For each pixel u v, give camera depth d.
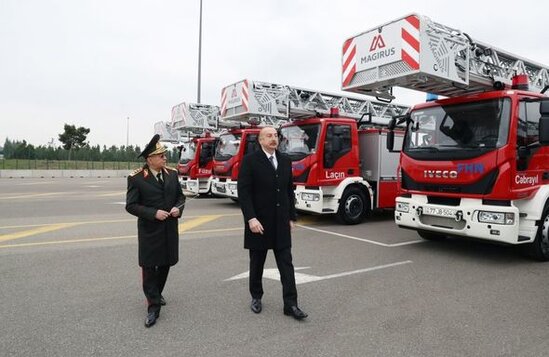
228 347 3.44
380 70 6.84
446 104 6.69
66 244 7.38
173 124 19.12
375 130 10.17
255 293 4.29
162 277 4.20
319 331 3.76
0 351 3.35
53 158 51.25
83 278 5.33
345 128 9.65
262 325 3.90
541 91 7.61
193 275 5.51
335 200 9.44
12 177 35.31
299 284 5.13
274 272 5.71
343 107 12.70
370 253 6.82
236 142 13.04
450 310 4.28
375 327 3.85
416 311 4.25
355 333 3.72
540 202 5.98
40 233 8.45
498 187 5.77
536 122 6.19
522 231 6.02
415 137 7.04
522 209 6.04
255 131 12.82
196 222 10.19
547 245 6.28
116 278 5.34
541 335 3.68
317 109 12.15
